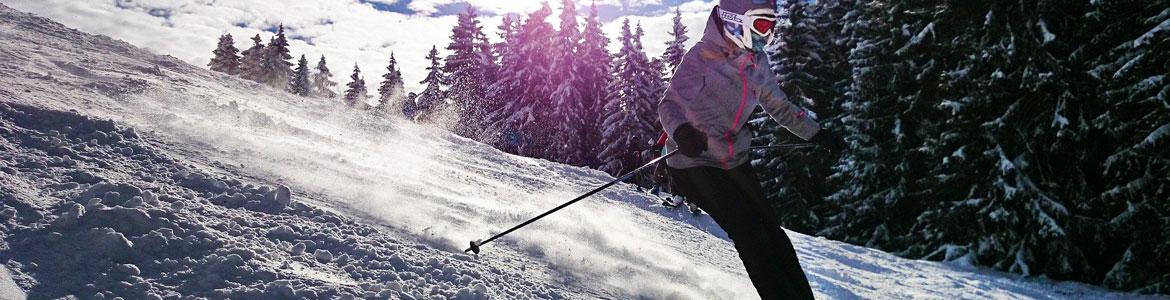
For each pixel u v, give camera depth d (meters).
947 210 14.82
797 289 3.09
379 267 3.16
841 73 22.53
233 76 11.91
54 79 6.20
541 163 12.30
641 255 4.95
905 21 17.12
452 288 3.10
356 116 11.52
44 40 9.32
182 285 2.57
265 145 5.55
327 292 2.74
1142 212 12.79
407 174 6.54
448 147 10.98
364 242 3.44
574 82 36.56
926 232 15.39
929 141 15.41
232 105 7.64
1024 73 13.30
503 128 36.59
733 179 3.23
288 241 3.24
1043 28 13.20
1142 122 12.55
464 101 39.97
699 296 4.16
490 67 40.94
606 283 3.92
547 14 36.94
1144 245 12.93
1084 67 13.52
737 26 3.09
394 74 54.09
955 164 14.73
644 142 32.31
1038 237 13.53
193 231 2.99
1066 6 13.53
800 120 3.55
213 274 2.66
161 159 4.16
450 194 5.88
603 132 33.41
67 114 4.48
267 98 10.81
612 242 5.08
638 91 32.97
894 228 17.50
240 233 3.16
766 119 21.36
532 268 3.79
